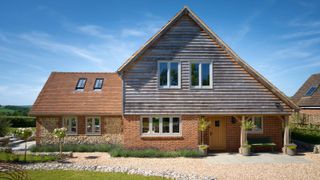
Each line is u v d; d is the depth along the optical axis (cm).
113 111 2202
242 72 1936
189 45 1914
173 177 1244
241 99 1917
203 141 1948
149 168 1466
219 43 1922
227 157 1773
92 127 2234
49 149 2055
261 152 1961
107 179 1197
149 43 1870
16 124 3906
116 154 1800
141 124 1880
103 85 2434
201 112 1888
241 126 1900
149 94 1875
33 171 1355
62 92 2353
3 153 1794
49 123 2219
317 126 2919
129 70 1877
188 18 1930
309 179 1248
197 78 1916
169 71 1895
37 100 2278
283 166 1516
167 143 1880
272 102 1934
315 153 1911
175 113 1877
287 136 1925
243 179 1245
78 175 1270
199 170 1421
